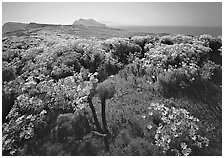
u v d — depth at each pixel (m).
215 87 14.98
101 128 11.41
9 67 17.19
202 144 10.70
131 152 10.30
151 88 14.65
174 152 10.28
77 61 17.25
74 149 10.66
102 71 16.59
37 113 12.99
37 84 15.27
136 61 18.38
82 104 12.55
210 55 19.38
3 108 13.93
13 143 11.43
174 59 17.56
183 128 11.34
